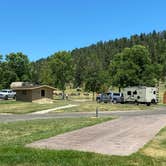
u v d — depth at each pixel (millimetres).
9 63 96750
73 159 11094
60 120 27984
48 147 13445
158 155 12422
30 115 36500
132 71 82062
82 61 161625
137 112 41469
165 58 158250
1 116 34969
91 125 23281
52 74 92875
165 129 20938
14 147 13031
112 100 63469
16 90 65938
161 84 137125
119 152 12711
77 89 135125
